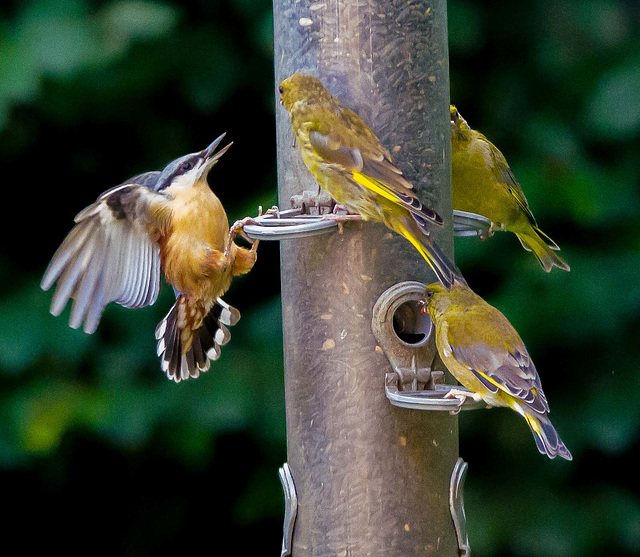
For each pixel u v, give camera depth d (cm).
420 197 915
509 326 841
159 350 888
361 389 895
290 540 920
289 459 932
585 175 1208
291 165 909
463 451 1234
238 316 904
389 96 907
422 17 917
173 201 842
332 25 905
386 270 894
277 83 932
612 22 1252
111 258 809
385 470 895
